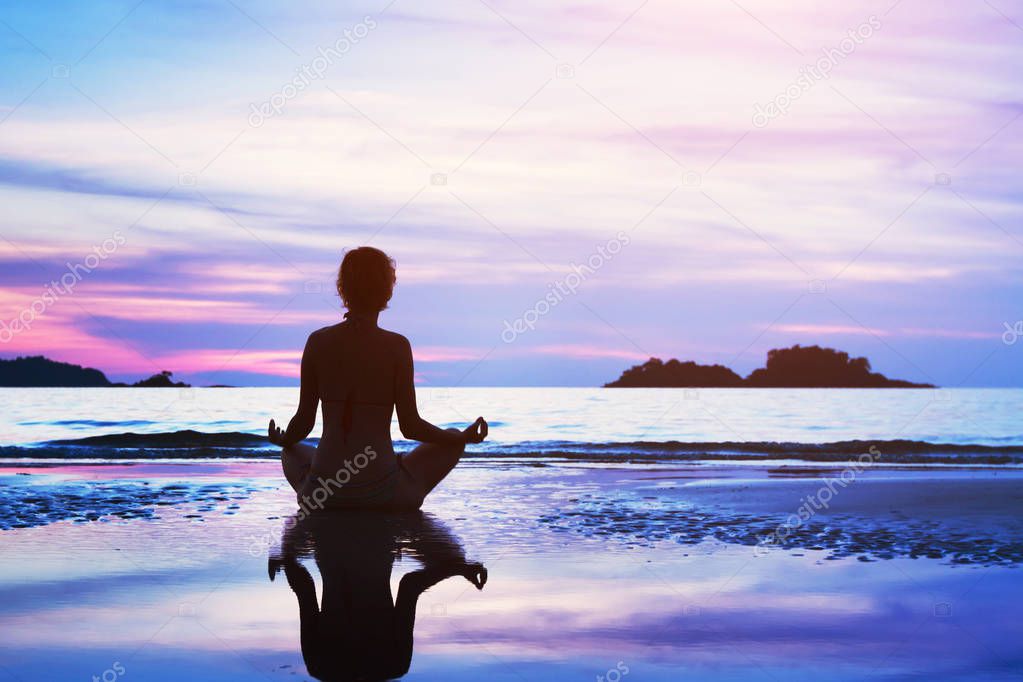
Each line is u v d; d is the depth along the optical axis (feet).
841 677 7.36
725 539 13.94
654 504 18.42
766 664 7.69
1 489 20.86
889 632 8.70
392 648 8.05
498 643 8.23
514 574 11.23
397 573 11.25
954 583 10.78
